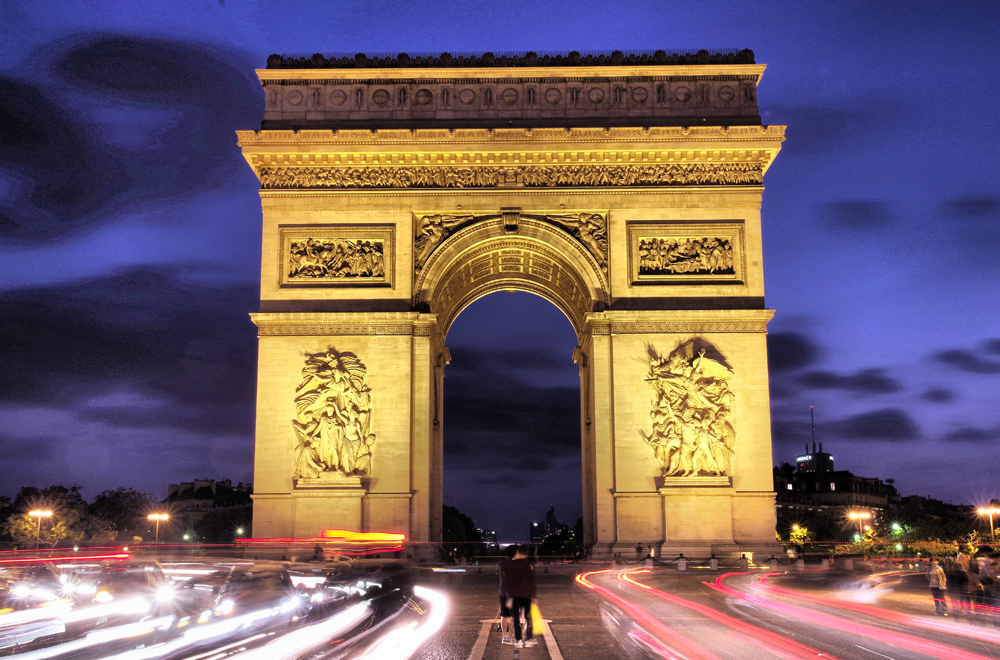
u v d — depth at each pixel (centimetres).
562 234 9444
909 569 11038
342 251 9444
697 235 9438
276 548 8750
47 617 3070
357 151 9469
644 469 8988
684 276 9362
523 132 9412
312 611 4106
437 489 10756
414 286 9412
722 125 9444
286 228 9481
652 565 8481
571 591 6431
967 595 4997
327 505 8825
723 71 9681
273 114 9669
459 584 7494
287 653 3080
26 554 6756
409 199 9500
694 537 8788
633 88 9688
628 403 9106
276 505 8925
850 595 6419
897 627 4328
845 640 3781
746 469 8950
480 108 9669
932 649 3569
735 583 7125
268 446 9031
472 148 9444
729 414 9044
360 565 5116
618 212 9469
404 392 9094
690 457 8919
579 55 9844
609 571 8344
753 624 4322
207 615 3716
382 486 8931
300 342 9219
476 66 9781
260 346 9225
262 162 9550
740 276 9350
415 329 9244
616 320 9238
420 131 9425
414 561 8162
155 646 3067
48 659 2720
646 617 4653
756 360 9150
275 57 9831
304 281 9388
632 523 8906
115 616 3397
